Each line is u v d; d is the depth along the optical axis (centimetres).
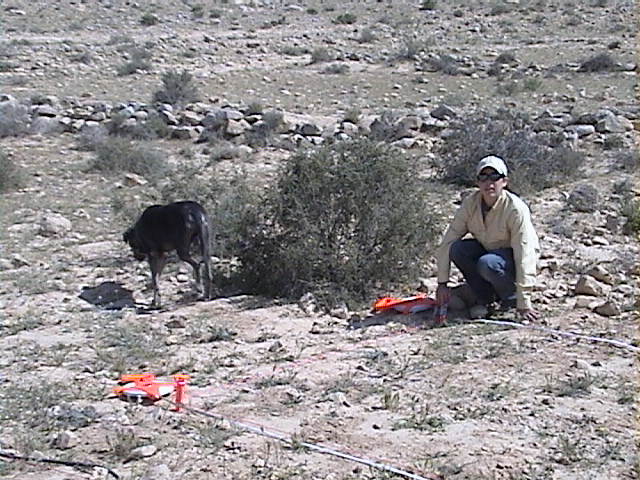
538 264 1077
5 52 3634
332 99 2866
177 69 3403
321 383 782
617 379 767
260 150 2166
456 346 860
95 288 1152
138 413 727
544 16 4478
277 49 3841
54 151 2198
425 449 648
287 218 1068
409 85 3081
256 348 891
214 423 701
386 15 4669
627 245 1251
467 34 4159
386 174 1077
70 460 645
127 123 2352
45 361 873
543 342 862
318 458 640
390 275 1050
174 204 1069
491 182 914
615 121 2156
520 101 2747
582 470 612
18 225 1525
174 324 970
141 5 4850
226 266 1171
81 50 3747
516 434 669
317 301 1016
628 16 4394
